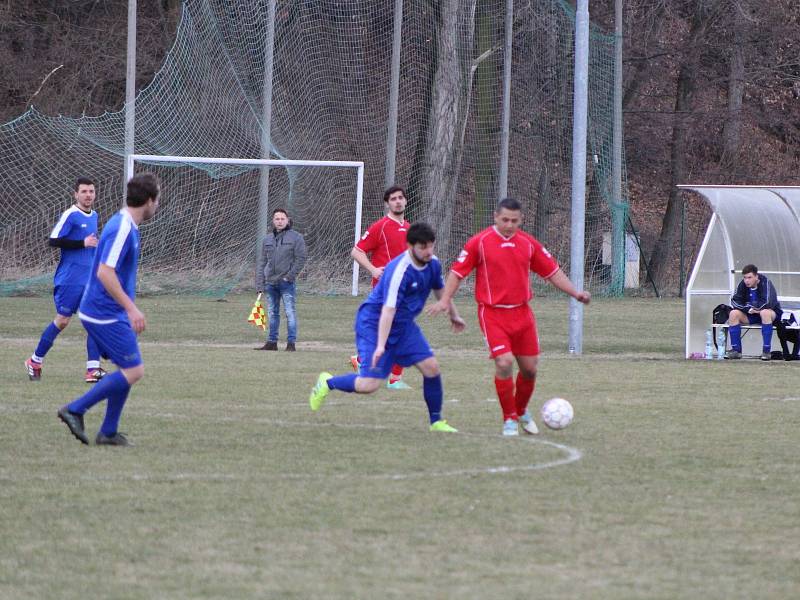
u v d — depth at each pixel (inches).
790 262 2487.7
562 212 4830.2
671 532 810.8
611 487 959.6
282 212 2276.1
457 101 4284.0
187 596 654.5
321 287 4010.8
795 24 5300.2
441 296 1251.8
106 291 1091.9
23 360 1975.9
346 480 973.8
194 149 4028.1
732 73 5280.5
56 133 4215.1
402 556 740.7
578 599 655.8
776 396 1622.8
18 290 3708.2
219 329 2719.0
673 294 4608.8
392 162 4050.2
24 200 4247.0
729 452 1137.4
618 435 1243.8
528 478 992.9
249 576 693.9
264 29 4212.6
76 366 1888.5
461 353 2299.5
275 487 941.8
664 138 5305.1
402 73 4414.4
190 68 4025.6
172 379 1733.5
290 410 1408.7
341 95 4431.6
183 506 872.9
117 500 890.7
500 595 660.7
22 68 4820.4
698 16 5118.1
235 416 1350.9
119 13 4970.5
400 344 1255.5
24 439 1160.2
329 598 652.1
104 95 4913.9
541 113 4690.0
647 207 5536.4
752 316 2266.2
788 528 827.4
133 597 652.1
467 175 4530.0
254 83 4180.6
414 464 1050.1
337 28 4399.6
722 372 1972.2
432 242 1200.2
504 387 1234.6
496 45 4409.5
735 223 2412.6
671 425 1322.6
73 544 764.6
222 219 4288.9
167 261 4165.8
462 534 797.2
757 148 5674.2
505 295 1232.2
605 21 5068.9
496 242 1235.9
